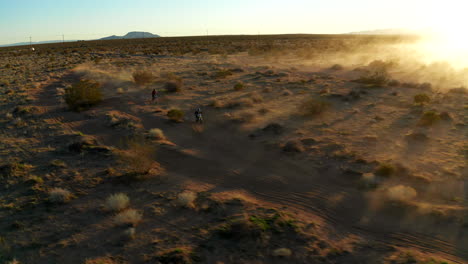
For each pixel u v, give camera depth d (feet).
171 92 118.93
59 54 307.99
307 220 37.70
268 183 48.75
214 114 88.02
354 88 114.11
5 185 48.78
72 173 52.54
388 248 32.27
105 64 210.38
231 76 151.84
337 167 51.72
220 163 57.06
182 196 42.63
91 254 32.53
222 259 31.07
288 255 31.24
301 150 59.06
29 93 121.19
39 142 69.31
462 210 37.09
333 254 31.53
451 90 104.06
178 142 68.54
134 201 43.55
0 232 36.73
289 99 100.99
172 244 33.63
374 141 62.28
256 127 75.25
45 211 41.14
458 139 61.31
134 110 94.89
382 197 42.09
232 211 39.81
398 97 98.58
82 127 80.18
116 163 56.34
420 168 49.47
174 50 312.91
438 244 32.48
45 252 32.99
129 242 34.32
